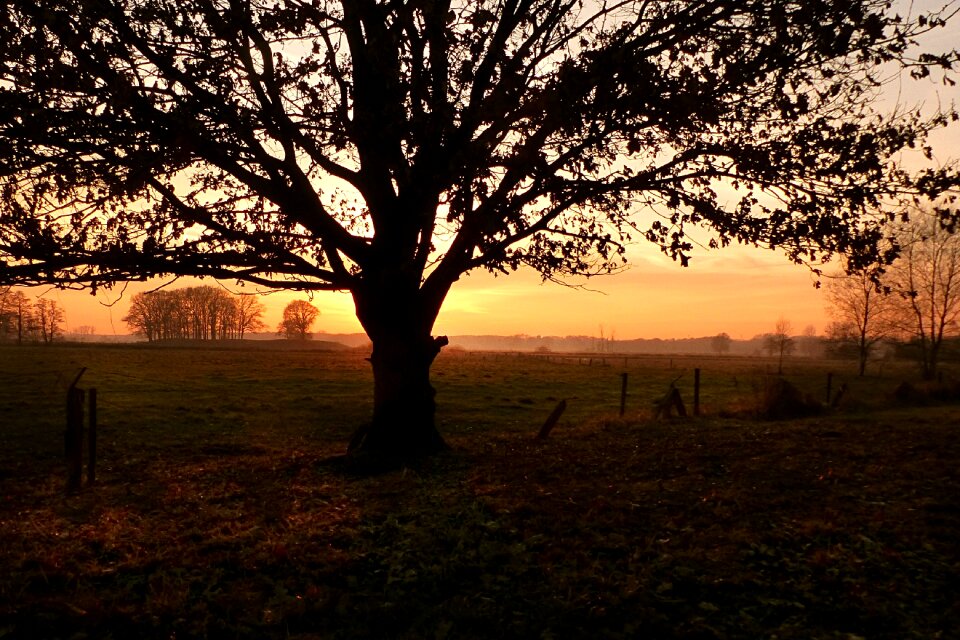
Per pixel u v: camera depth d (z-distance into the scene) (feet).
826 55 31.81
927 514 27.20
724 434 52.54
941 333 175.11
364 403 94.68
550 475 37.22
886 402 85.71
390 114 34.40
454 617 18.72
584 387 130.52
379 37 32.35
